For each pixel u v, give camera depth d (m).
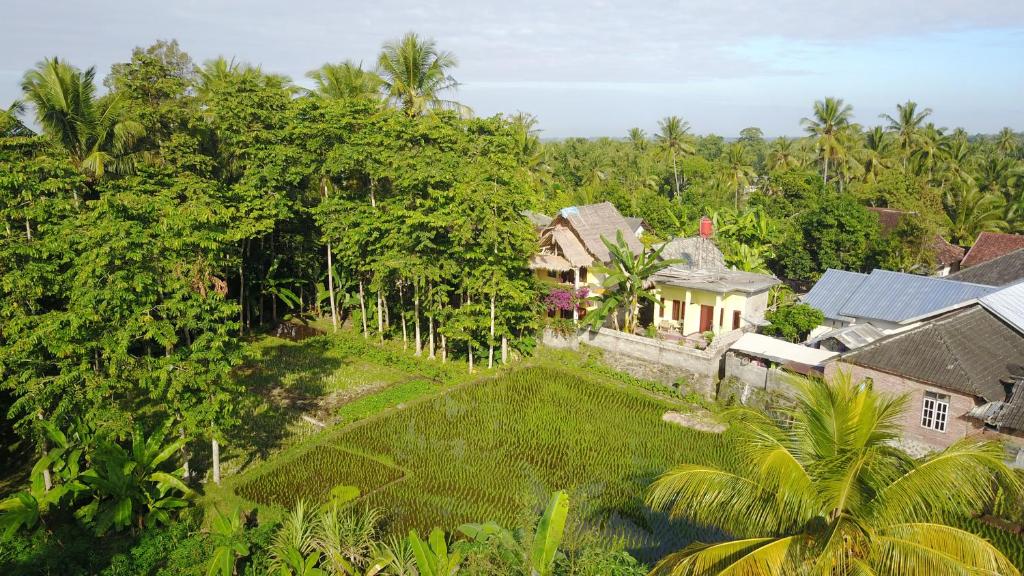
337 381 32.94
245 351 22.41
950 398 24.28
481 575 15.44
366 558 17.14
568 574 15.48
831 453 12.94
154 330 19.97
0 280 20.61
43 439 21.41
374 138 33.69
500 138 35.09
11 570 15.71
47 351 21.20
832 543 11.43
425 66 40.50
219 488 22.72
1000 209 60.25
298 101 36.28
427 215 31.72
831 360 27.03
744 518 13.44
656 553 19.34
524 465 24.92
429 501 22.33
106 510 18.61
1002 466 11.74
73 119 33.12
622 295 35.62
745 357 31.08
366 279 40.00
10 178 22.42
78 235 21.09
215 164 36.78
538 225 46.09
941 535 11.69
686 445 26.66
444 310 34.47
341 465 24.66
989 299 28.78
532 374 34.41
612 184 65.62
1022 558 17.92
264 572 16.62
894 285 35.47
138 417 26.70
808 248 51.09
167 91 36.62
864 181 69.75
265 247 40.34
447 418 29.09
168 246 20.80
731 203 73.44
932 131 75.50
